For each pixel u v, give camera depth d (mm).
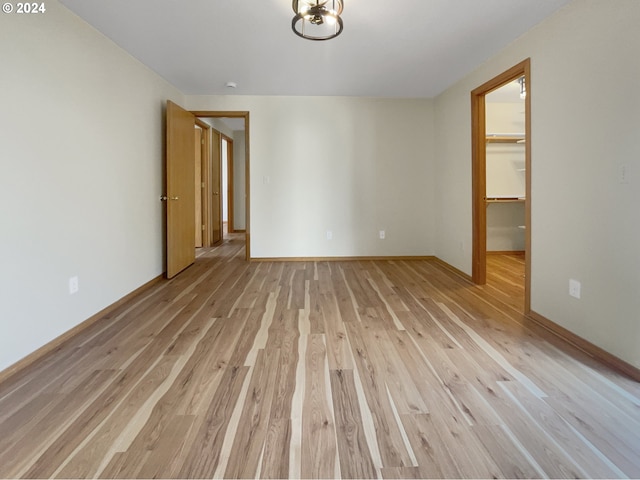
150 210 3541
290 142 4688
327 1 2088
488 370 1844
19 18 1892
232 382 1735
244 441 1325
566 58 2229
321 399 1591
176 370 1853
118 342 2205
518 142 5176
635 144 1770
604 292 1963
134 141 3207
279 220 4781
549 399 1584
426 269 4285
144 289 3383
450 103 4160
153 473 1175
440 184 4562
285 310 2795
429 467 1200
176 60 3270
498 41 2836
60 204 2230
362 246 4852
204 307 2873
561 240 2307
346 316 2658
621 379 1754
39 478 1151
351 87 4199
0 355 1776
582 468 1188
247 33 2699
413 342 2191
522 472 1174
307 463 1221
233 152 7938
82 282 2451
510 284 3586
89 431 1377
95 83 2607
